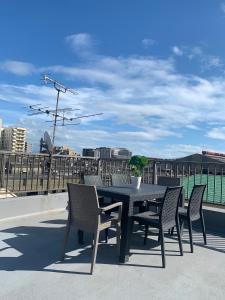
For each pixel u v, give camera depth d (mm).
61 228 5320
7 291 3080
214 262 4102
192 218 4586
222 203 6207
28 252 4133
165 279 3516
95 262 3799
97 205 3621
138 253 4305
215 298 3135
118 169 7531
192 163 6609
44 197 6352
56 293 3076
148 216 4176
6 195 6129
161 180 5820
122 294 3119
